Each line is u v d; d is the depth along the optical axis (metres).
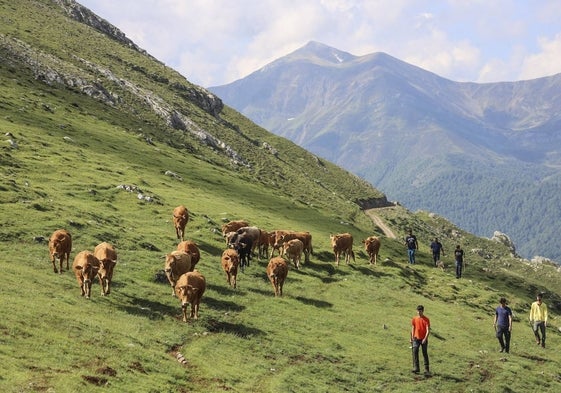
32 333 20.55
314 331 31.53
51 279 28.94
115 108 104.62
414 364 29.34
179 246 34.56
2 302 22.77
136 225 45.34
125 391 18.23
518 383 31.25
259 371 24.34
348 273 46.81
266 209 76.94
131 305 28.16
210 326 27.97
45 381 17.19
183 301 27.36
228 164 111.75
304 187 137.12
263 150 155.25
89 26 180.12
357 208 148.88
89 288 27.44
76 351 20.20
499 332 35.56
